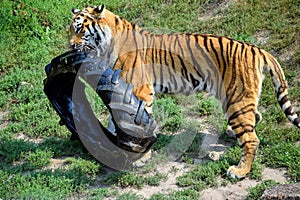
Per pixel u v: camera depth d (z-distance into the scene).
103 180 12.48
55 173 12.62
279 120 14.74
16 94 16.94
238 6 20.06
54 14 21.56
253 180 12.40
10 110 16.33
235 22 19.25
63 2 22.50
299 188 11.04
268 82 16.19
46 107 16.02
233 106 12.70
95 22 13.60
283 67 16.72
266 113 14.98
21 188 12.09
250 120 12.55
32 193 11.74
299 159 12.80
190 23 19.97
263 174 12.59
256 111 13.81
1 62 18.95
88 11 13.79
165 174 12.65
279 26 18.45
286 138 13.90
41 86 17.16
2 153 13.72
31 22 20.95
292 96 15.42
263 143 13.69
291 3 19.41
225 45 13.04
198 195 11.73
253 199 11.59
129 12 21.41
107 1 22.42
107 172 12.89
